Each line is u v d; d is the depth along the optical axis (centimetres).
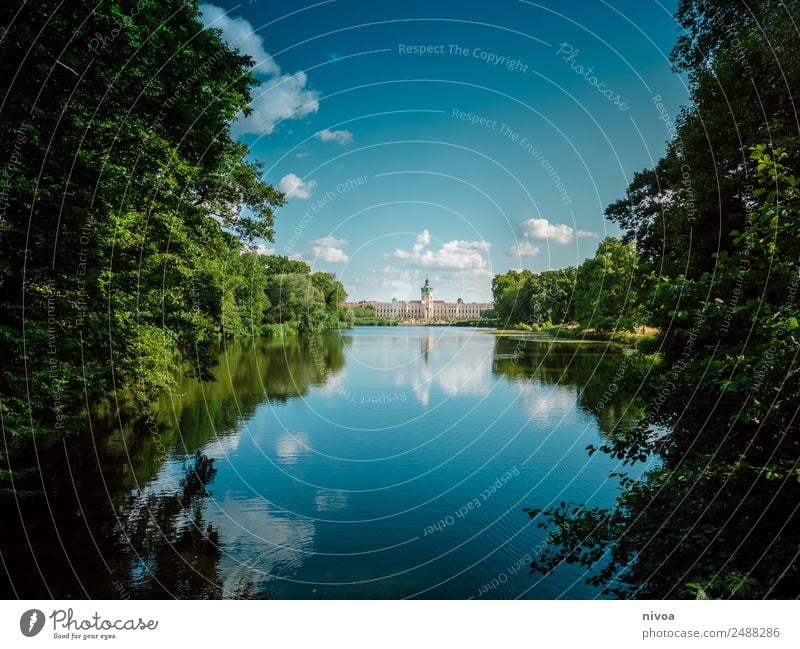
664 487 656
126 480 1400
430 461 1595
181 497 1298
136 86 1154
